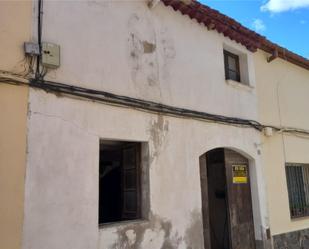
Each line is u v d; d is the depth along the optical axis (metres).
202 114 6.34
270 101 8.42
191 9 6.44
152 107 5.49
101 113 4.81
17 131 3.97
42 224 3.99
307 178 9.32
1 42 4.03
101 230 4.52
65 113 4.42
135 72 5.43
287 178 8.73
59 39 4.55
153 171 5.33
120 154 6.03
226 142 6.80
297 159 8.82
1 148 3.84
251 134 7.52
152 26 5.90
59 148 4.29
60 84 4.41
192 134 6.11
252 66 8.08
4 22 4.09
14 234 3.77
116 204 6.23
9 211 3.78
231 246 6.80
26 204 3.91
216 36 7.19
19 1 4.25
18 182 3.89
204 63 6.75
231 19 7.03
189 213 5.72
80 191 4.39
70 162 4.36
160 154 5.49
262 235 7.20
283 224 7.85
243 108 7.46
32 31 4.30
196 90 6.43
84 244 4.31
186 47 6.45
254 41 7.85
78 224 4.30
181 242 5.49
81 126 4.55
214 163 7.44
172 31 6.25
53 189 4.15
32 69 4.21
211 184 7.48
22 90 4.09
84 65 4.76
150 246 5.04
